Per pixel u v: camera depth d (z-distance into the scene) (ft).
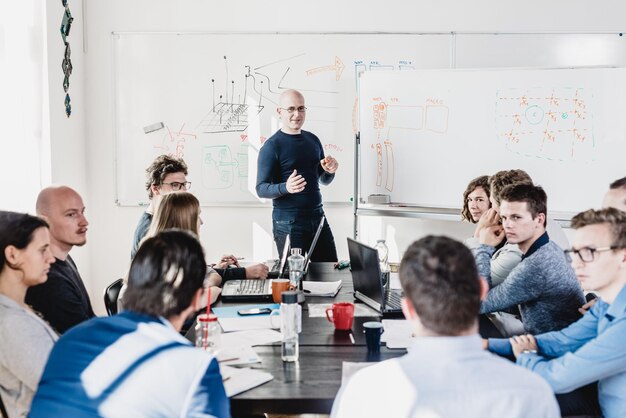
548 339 5.81
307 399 5.12
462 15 13.94
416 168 13.46
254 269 9.82
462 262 3.71
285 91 13.46
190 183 14.21
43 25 11.61
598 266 5.13
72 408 4.03
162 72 14.02
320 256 13.34
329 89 14.11
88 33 13.88
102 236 14.26
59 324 6.74
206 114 14.11
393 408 3.55
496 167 12.98
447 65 14.05
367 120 13.71
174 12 13.92
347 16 13.98
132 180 14.17
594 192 12.44
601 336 4.95
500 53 13.97
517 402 3.47
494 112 12.92
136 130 14.08
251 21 13.97
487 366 3.59
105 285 14.34
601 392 5.25
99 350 4.22
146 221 10.35
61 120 12.46
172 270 4.39
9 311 5.31
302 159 13.15
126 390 4.03
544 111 12.64
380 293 7.56
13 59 10.30
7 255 5.41
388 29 13.99
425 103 13.29
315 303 8.25
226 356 6.02
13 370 5.23
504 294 7.07
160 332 4.29
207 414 4.03
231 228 14.38
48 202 7.27
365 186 13.89
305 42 14.01
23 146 10.63
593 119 12.37
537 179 12.78
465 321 3.63
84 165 13.96
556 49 13.93
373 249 7.50
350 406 3.71
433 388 3.52
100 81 13.99
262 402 5.11
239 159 14.23
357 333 6.86
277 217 13.16
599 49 13.92
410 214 13.53
